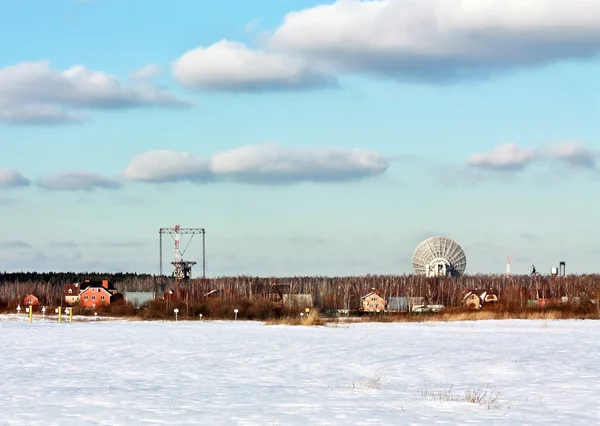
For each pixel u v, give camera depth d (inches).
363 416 756.0
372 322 3548.2
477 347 1841.8
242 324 3378.4
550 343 1989.4
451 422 724.7
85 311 4980.3
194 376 1173.1
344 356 1571.1
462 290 7234.3
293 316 4158.5
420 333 2517.2
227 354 1616.6
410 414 772.6
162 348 1791.3
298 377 1167.0
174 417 745.0
